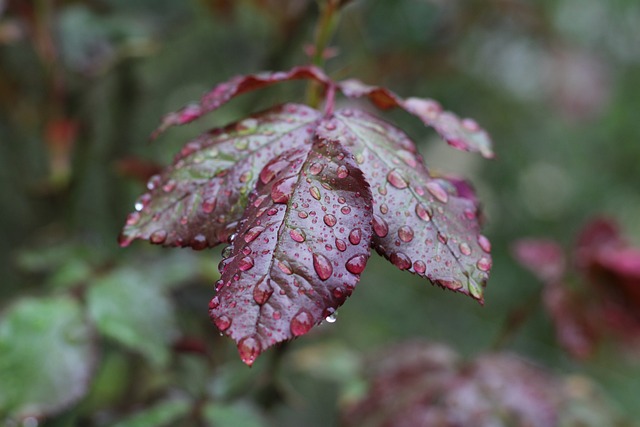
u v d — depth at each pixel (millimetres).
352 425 324
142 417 276
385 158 210
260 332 184
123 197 381
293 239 192
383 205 203
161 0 379
